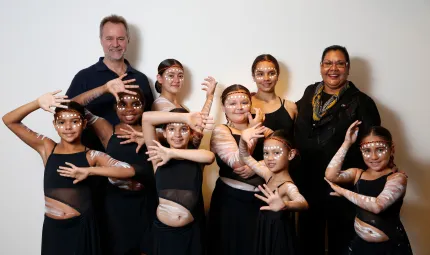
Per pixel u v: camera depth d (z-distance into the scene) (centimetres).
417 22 348
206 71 351
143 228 295
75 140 273
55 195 264
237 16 349
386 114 355
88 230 267
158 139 292
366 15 349
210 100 318
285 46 351
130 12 347
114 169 266
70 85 325
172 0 347
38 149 280
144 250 277
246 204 288
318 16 350
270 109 317
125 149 291
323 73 309
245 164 282
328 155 302
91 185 274
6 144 351
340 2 349
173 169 266
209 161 267
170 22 348
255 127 266
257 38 350
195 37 349
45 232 266
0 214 355
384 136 257
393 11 349
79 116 270
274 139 265
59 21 347
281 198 253
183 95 353
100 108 319
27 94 349
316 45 352
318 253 315
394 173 256
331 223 305
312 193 310
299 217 322
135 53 350
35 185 353
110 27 316
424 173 357
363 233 253
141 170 292
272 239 260
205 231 302
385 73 352
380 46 351
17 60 348
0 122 350
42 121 350
